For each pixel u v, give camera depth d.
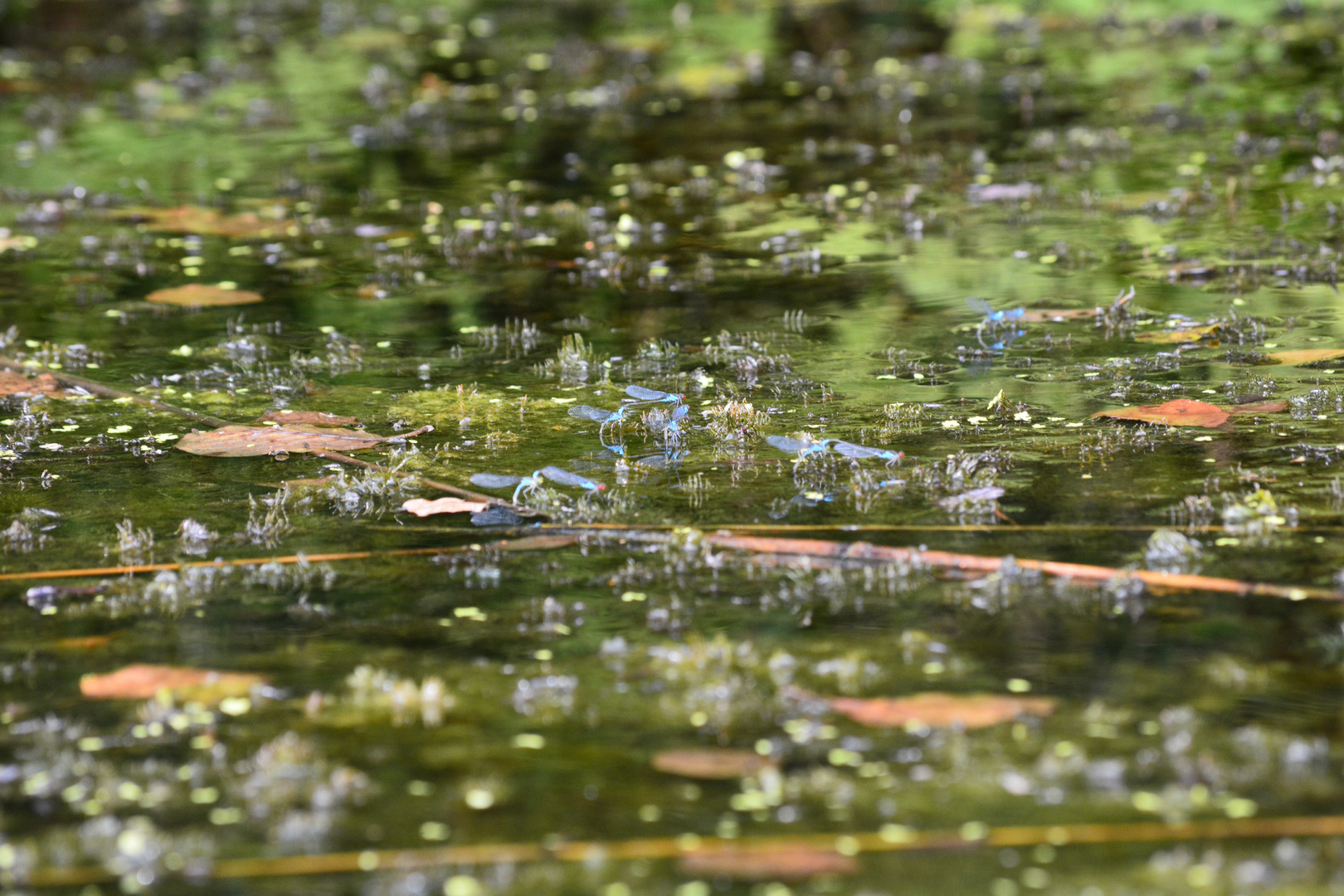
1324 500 5.94
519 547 5.80
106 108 18.92
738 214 12.71
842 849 3.63
